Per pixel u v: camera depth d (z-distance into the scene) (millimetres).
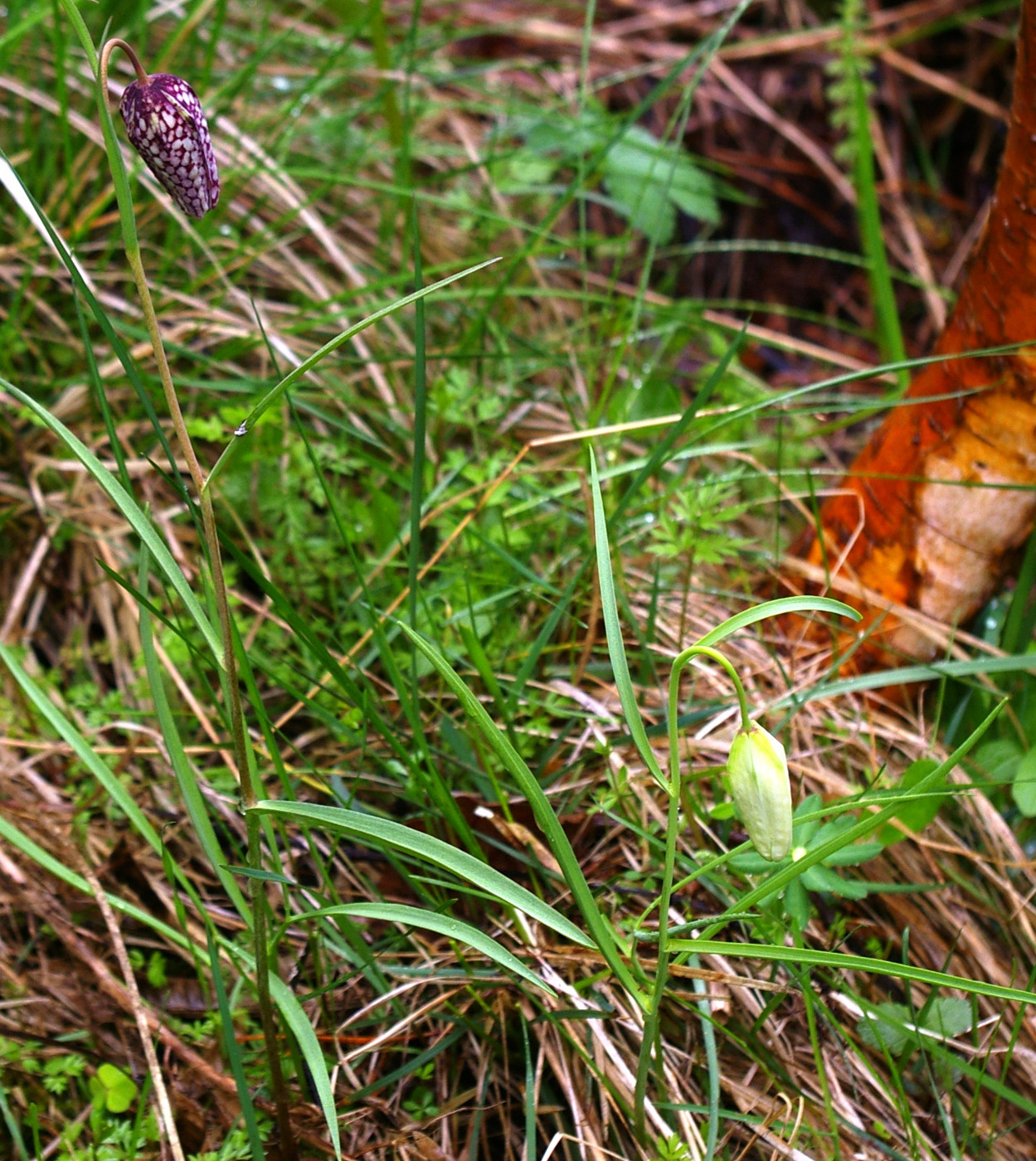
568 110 1372
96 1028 784
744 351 1460
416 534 784
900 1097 753
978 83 1554
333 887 800
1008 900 838
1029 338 812
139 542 957
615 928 786
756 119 1561
